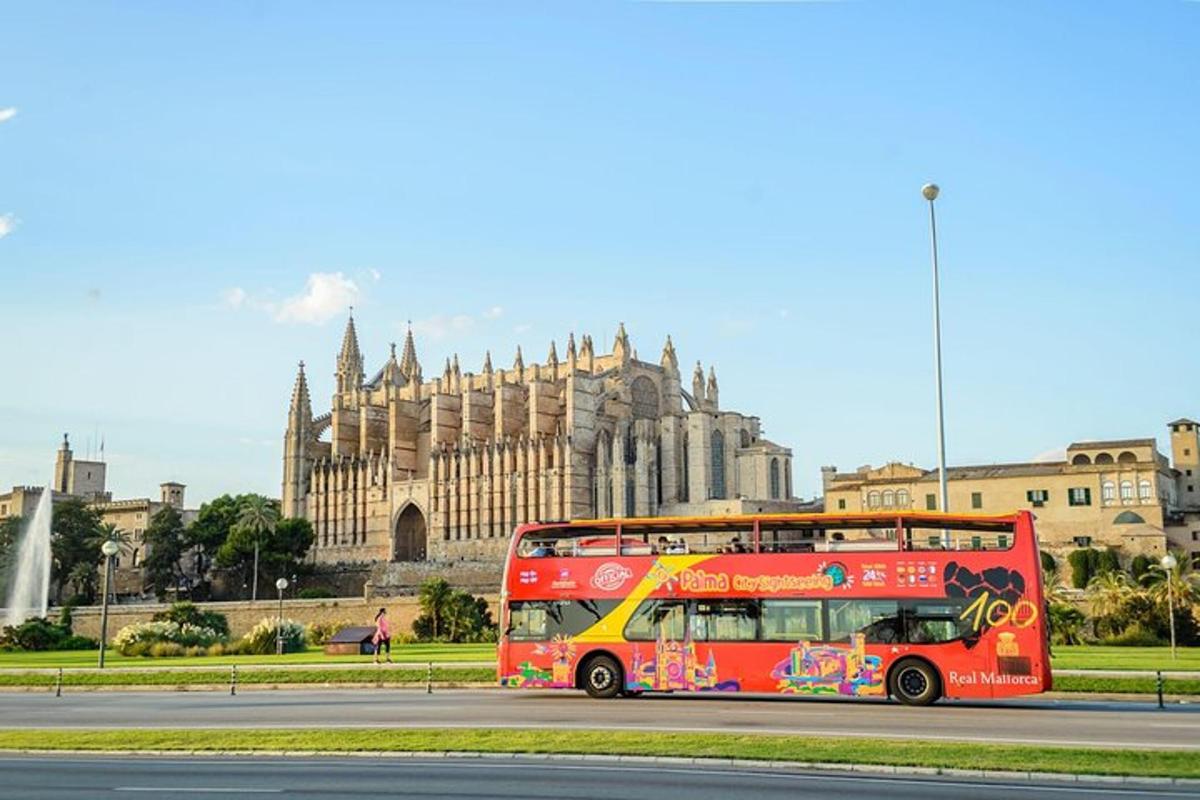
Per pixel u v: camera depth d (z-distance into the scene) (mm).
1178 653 63531
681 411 169500
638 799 20375
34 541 153500
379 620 58156
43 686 53906
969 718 33500
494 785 22016
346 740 28000
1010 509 117125
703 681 38781
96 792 21609
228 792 21469
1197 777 22109
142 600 162125
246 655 76312
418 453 171875
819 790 21344
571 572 41000
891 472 126625
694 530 40375
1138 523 110188
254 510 153250
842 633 37781
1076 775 22391
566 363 168875
